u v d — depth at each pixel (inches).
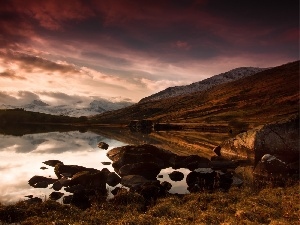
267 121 6338.6
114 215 903.1
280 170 1537.9
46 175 1720.0
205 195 1069.8
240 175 1667.1
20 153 2554.1
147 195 1163.3
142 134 5177.2
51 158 2330.2
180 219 786.8
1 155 2412.6
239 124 6250.0
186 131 5969.5
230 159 2190.0
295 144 1796.3
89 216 890.7
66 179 1524.4
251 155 2060.8
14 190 1392.7
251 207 878.4
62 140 3882.9
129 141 3777.1
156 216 867.4
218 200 999.6
